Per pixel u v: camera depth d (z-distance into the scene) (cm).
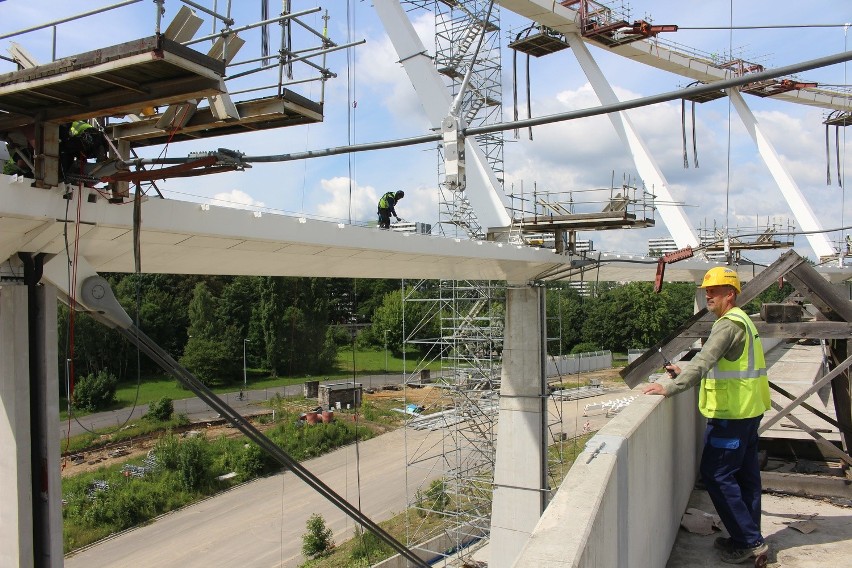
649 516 446
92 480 3022
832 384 678
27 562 709
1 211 588
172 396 5025
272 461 3428
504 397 1989
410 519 2581
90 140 660
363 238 1078
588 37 2400
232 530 2622
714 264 2550
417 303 6869
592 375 6288
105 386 4550
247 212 873
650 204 1616
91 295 723
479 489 2477
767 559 498
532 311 1966
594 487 310
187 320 6169
